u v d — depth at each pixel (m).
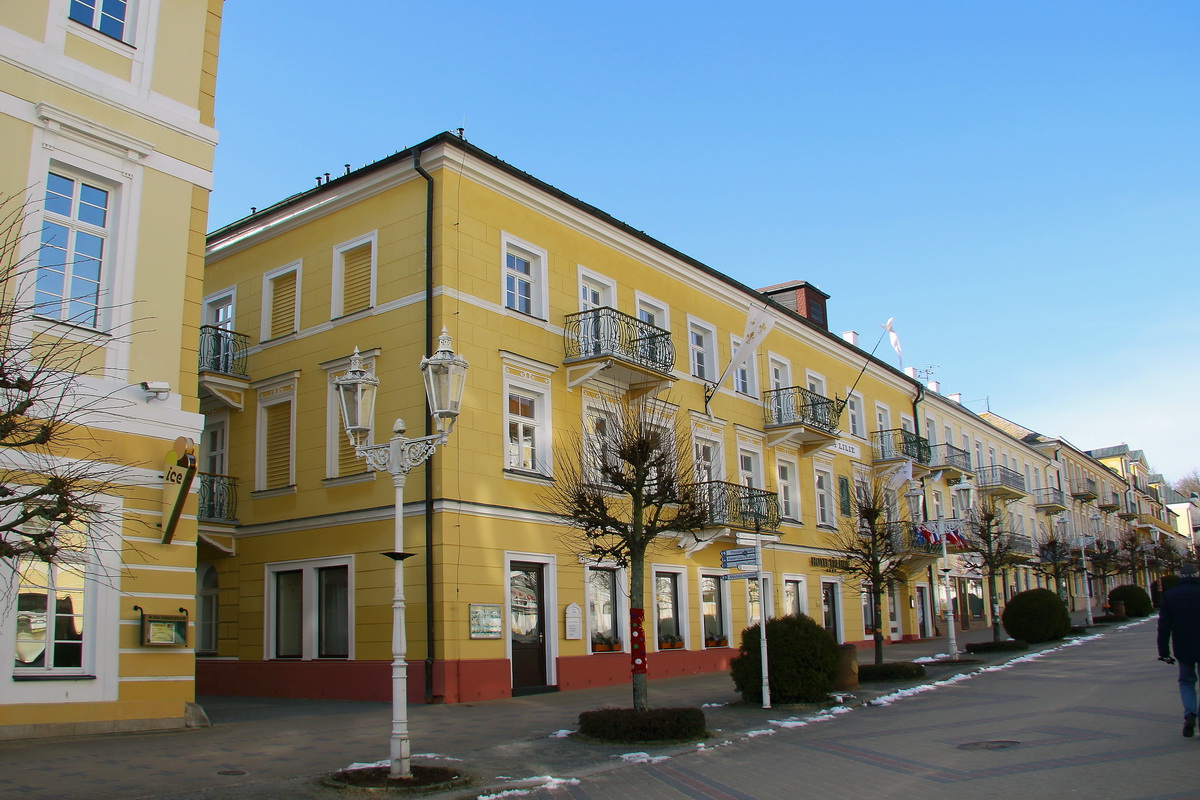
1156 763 9.21
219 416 21.80
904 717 13.93
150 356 12.91
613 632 20.61
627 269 22.97
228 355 21.34
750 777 9.74
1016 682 18.30
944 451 42.19
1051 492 58.94
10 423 8.12
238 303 22.06
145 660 12.46
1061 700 14.98
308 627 18.95
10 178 11.70
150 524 12.66
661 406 21.64
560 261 20.88
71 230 12.38
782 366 29.75
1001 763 9.80
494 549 17.91
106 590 12.13
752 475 26.94
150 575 12.59
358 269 19.86
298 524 19.52
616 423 16.02
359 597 18.16
